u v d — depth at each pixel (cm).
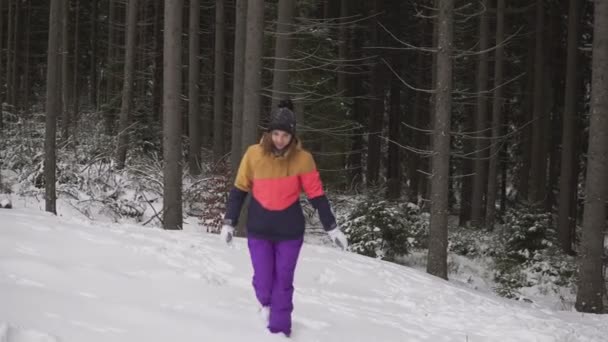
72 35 3206
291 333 432
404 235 1407
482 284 1438
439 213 1115
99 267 488
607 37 1049
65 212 1295
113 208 1402
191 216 1454
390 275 780
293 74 1753
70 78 3194
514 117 2456
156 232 713
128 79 1791
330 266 747
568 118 1761
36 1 3338
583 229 1100
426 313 635
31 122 1795
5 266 423
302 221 409
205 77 2731
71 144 1645
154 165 1689
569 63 1758
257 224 405
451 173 2875
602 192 1079
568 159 1767
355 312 558
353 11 2500
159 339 358
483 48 1873
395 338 495
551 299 1302
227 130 2617
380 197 1480
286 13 1315
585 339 603
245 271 600
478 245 1708
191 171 1828
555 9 2106
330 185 1853
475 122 2203
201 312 432
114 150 1641
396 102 2722
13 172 1507
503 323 623
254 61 1095
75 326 343
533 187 1972
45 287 403
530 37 2167
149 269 515
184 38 2692
